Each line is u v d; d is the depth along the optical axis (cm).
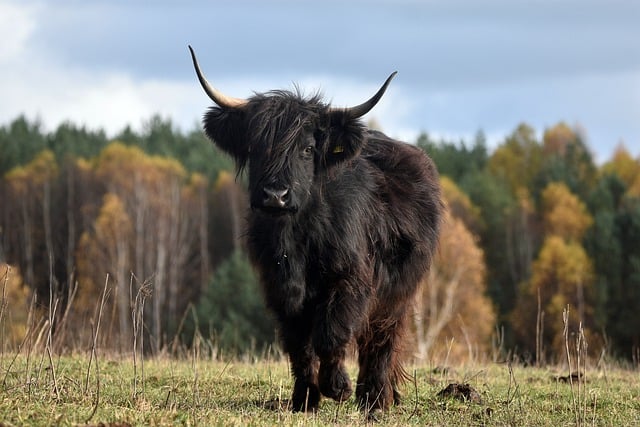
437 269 13488
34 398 2830
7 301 3725
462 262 13650
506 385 3750
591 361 5434
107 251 17025
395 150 3519
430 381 3825
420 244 3384
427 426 2938
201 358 4666
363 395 3256
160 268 16738
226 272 14962
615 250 16838
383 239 3244
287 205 2961
